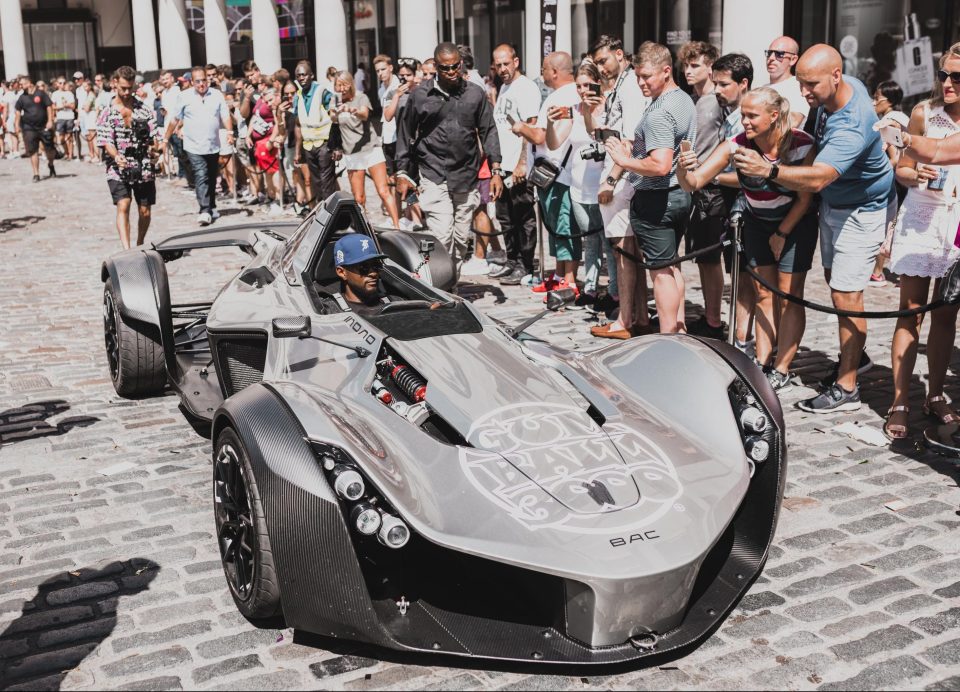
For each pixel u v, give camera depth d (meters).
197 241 6.46
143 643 3.43
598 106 7.31
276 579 3.28
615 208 7.01
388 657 3.32
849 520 4.34
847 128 5.17
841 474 4.86
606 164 7.05
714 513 3.33
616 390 4.12
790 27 13.42
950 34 12.00
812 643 3.36
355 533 3.34
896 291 8.53
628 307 7.25
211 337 5.14
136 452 5.29
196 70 13.43
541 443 3.59
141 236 10.73
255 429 3.39
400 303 4.55
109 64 37.72
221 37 27.94
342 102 11.69
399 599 3.40
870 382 6.32
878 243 5.59
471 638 3.22
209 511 4.52
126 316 5.79
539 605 3.29
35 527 4.38
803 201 5.68
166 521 4.43
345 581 3.19
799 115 6.03
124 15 37.47
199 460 5.16
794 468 4.96
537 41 17.22
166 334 5.80
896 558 3.97
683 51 7.09
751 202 5.88
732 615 3.56
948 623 3.47
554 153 8.13
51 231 13.50
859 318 5.66
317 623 3.24
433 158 8.05
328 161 12.13
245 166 15.88
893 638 3.38
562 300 8.07
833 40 13.17
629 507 3.28
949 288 4.79
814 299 8.37
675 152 6.20
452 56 7.73
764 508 3.80
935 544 4.08
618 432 3.73
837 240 5.61
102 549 4.16
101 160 25.69
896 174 5.13
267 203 15.70
